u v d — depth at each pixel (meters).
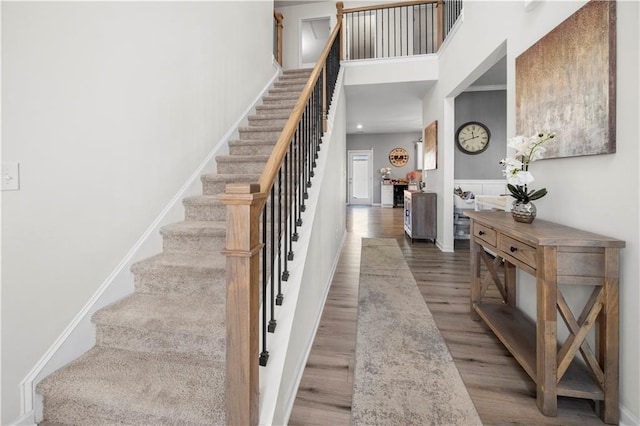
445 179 4.47
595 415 1.44
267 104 4.02
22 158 1.32
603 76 1.41
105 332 1.60
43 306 1.40
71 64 1.54
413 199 5.05
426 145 5.36
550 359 1.42
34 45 1.36
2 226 1.25
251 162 2.82
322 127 2.99
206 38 2.80
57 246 1.47
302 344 1.78
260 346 1.43
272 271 1.48
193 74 2.61
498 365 1.81
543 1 1.91
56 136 1.46
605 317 1.37
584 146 1.53
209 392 1.28
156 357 1.52
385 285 3.14
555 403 1.43
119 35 1.84
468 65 3.30
